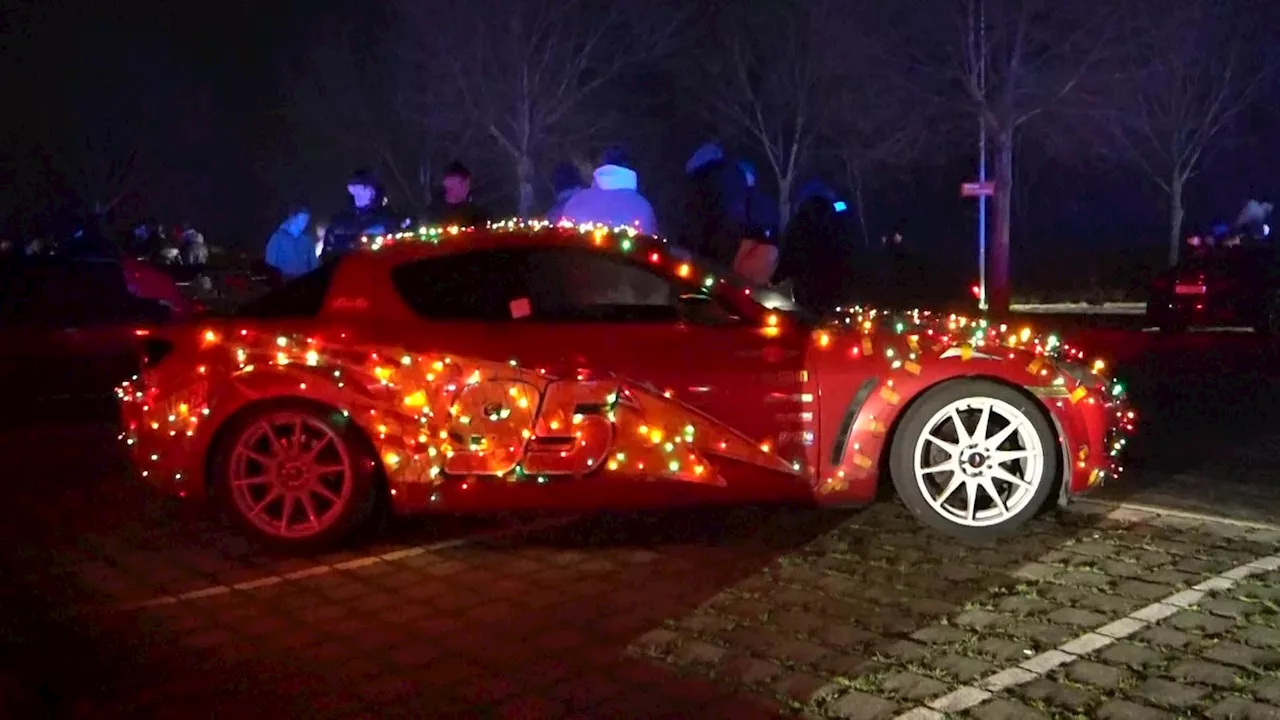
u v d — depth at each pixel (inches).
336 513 225.9
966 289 995.3
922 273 771.4
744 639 178.1
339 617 193.6
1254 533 219.0
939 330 225.5
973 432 221.5
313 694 163.3
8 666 174.6
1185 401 379.9
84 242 496.1
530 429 220.5
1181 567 201.3
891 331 223.3
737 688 161.2
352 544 233.1
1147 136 1200.8
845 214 344.5
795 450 219.9
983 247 892.6
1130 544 214.8
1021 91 898.7
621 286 227.6
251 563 223.6
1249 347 568.4
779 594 196.9
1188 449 297.9
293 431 226.8
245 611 197.5
